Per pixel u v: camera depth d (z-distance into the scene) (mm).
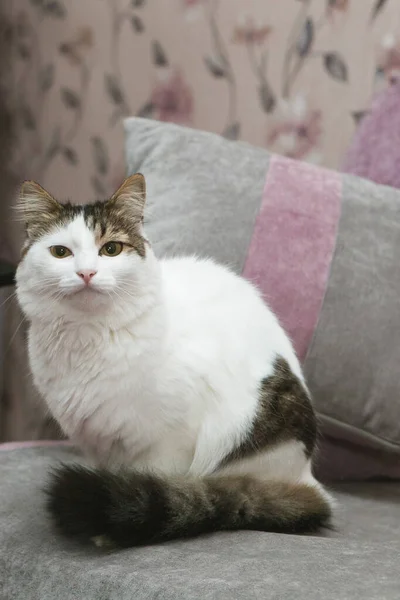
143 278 1107
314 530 1129
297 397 1202
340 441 1448
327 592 832
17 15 2557
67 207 1142
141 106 2271
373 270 1396
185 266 1271
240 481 1113
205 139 1477
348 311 1371
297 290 1366
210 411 1149
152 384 1106
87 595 916
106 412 1117
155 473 1076
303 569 904
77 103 2436
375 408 1375
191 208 1400
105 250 1098
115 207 1126
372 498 1374
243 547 989
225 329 1176
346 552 988
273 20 1962
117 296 1090
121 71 2309
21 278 1130
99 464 1189
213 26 2082
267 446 1167
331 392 1365
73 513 968
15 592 1003
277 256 1376
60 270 1078
